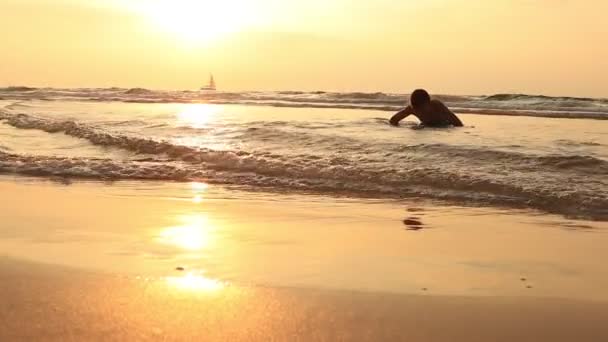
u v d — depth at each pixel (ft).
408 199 16.06
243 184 18.61
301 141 24.47
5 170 21.42
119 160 22.74
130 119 37.42
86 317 7.18
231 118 37.42
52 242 11.16
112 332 6.77
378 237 11.78
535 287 8.61
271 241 11.39
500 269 9.55
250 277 8.89
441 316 7.40
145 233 12.01
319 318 7.29
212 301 7.81
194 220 13.39
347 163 19.77
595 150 21.03
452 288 8.53
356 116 40.22
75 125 32.48
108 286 8.36
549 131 28.07
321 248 10.88
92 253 10.30
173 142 24.98
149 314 7.32
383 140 23.84
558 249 10.86
